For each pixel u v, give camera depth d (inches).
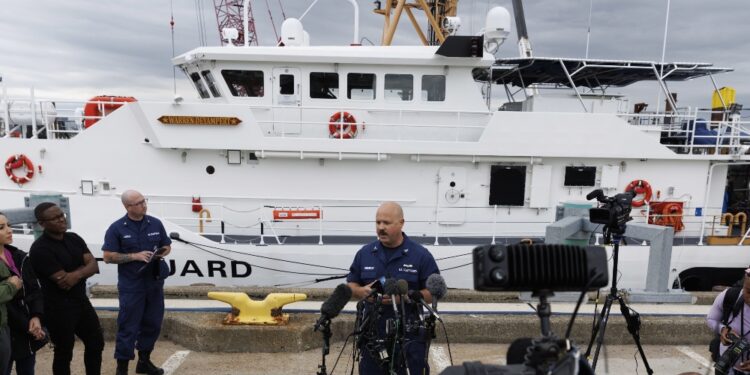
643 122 358.3
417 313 106.7
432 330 99.2
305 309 191.9
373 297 104.4
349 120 295.3
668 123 345.7
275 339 171.8
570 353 57.3
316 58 288.7
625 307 137.9
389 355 96.3
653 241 219.3
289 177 289.6
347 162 290.0
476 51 285.6
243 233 290.5
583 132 290.0
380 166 291.9
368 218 294.0
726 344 119.7
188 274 259.4
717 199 325.4
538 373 56.0
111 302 198.4
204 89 316.8
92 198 249.3
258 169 288.0
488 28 332.8
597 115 289.7
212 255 257.0
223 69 295.9
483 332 183.3
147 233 149.8
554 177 299.6
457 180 294.8
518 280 59.0
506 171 296.5
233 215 290.0
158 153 284.5
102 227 250.7
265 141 278.2
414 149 284.2
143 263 146.3
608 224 137.5
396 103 299.9
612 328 185.0
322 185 291.3
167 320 181.3
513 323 183.5
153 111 273.6
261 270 259.4
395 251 114.8
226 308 190.7
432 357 172.1
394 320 96.6
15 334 124.5
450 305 200.8
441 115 304.2
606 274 61.8
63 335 132.0
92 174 284.5
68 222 231.9
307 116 299.7
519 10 389.4
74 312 133.1
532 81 404.8
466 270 266.2
